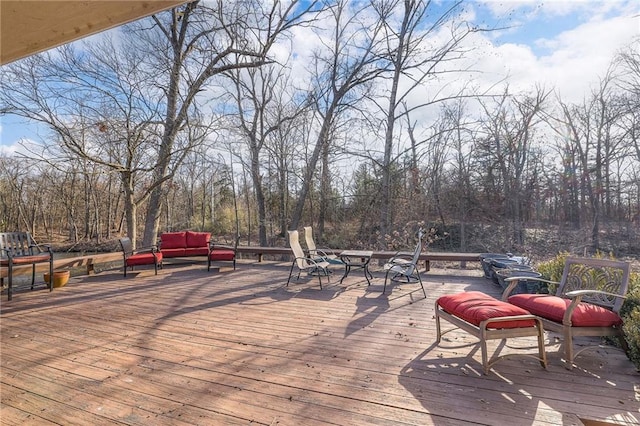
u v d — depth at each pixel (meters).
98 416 2.10
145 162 9.91
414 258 4.97
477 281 5.89
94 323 3.94
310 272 6.14
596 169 11.81
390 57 10.64
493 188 12.98
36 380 2.58
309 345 3.19
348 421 1.99
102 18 1.44
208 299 4.95
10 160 14.82
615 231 11.34
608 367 2.63
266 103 13.12
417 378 2.51
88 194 17.84
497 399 2.20
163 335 3.51
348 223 12.78
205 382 2.50
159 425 1.99
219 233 16.70
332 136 11.93
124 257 6.64
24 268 5.95
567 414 2.02
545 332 3.40
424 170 12.52
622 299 2.72
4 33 1.42
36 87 7.83
